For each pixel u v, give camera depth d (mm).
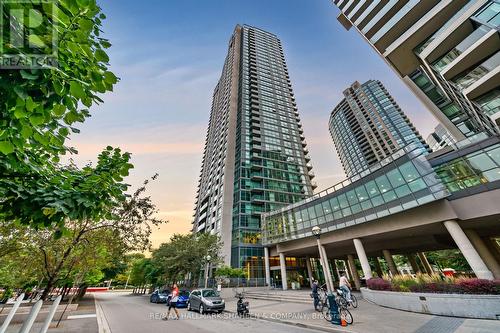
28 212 3551
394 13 28359
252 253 40844
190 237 30438
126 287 85062
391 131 91250
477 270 12742
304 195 54344
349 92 114000
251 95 67062
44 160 4051
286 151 60438
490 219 14477
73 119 2850
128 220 7629
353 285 34750
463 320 8945
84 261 9219
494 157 13859
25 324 4016
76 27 2371
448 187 15391
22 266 9391
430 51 19547
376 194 18969
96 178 4020
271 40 90312
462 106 20703
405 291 12297
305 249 27422
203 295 16594
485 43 15555
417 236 20656
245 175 51906
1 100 2217
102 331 9914
